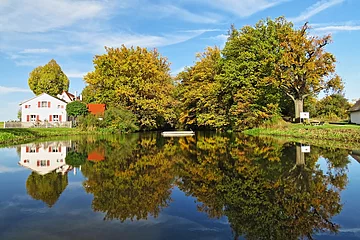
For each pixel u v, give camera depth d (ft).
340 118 156.76
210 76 144.56
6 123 136.77
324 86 110.73
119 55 143.33
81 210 19.77
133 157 45.96
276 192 24.22
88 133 123.85
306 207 20.27
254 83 123.65
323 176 30.09
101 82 145.18
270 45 120.16
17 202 21.76
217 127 147.02
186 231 16.12
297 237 15.24
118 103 140.46
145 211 19.56
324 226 16.79
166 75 170.71
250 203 21.29
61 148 61.31
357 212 19.11
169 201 21.89
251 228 16.49
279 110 126.31
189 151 53.36
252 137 90.74
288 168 34.58
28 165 39.09
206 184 27.30
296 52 107.65
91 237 15.29
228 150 54.03
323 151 50.47
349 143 65.51
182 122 158.20
